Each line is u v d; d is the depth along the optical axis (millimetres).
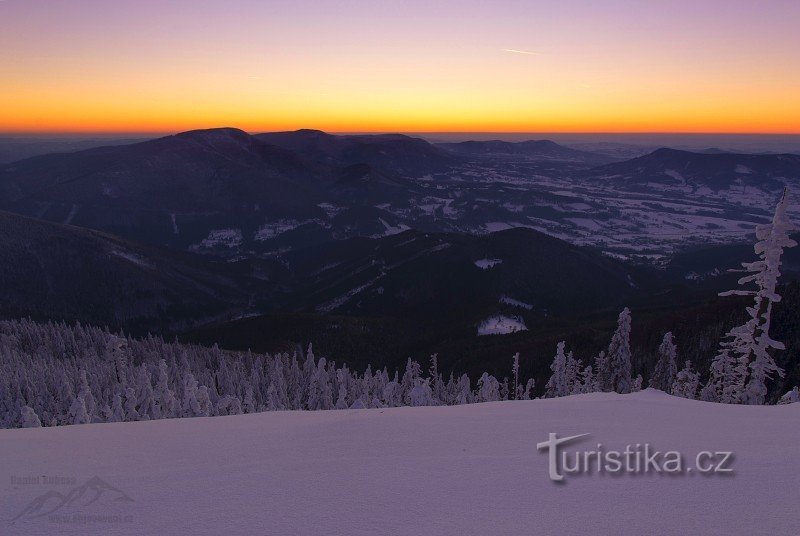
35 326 122250
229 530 5777
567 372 47438
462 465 7734
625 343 36594
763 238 25000
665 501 6188
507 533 5434
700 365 63406
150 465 8336
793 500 6055
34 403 59438
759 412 10984
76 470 8117
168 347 111938
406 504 6328
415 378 69000
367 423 10578
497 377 94812
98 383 63906
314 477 7426
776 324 61156
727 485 6605
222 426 11133
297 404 69438
